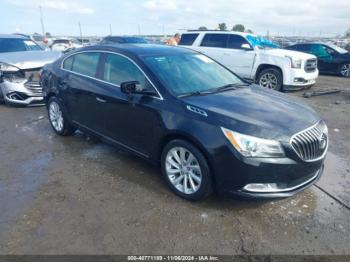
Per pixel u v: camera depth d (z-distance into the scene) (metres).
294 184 3.12
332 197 3.59
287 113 3.39
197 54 4.75
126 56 4.12
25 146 5.14
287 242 2.83
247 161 2.94
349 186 3.85
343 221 3.13
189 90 3.77
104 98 4.26
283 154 2.96
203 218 3.17
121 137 4.20
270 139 2.95
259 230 2.99
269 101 3.73
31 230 2.98
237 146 2.96
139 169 4.28
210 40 11.10
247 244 2.80
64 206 3.38
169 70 3.96
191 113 3.29
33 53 8.38
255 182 2.99
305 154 3.10
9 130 5.97
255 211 3.29
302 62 9.49
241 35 10.47
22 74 7.40
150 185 3.83
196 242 2.83
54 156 4.73
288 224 3.08
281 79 9.60
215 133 3.07
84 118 4.82
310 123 3.29
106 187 3.79
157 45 4.79
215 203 3.43
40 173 4.17
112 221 3.12
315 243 2.82
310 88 10.88
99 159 4.61
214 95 3.76
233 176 3.03
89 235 2.91
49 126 6.22
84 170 4.25
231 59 10.52
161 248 2.75
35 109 7.57
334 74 14.77
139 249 2.74
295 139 3.03
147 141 3.80
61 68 5.30
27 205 3.40
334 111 7.48
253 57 10.01
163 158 3.63
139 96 3.77
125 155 4.75
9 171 4.23
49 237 2.88
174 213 3.25
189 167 3.39
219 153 3.04
